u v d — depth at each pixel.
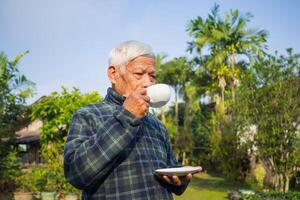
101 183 1.42
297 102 9.66
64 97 9.09
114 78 1.58
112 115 1.39
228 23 18.81
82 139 1.43
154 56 1.58
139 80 1.52
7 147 11.05
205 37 18.89
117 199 1.41
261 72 10.09
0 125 10.97
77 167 1.31
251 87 10.41
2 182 10.66
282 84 9.79
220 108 14.91
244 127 11.01
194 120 22.06
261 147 10.08
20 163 11.27
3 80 11.09
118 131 1.29
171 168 1.54
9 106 11.28
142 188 1.45
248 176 13.34
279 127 9.72
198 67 20.34
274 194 8.62
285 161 9.60
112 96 1.58
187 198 10.84
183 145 20.23
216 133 14.27
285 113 9.60
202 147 19.22
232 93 13.67
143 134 1.60
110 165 1.33
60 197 9.41
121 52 1.54
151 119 1.77
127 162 1.46
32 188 10.10
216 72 18.45
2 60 11.23
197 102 21.55
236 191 10.45
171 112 27.55
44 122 9.38
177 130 21.62
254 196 8.55
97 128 1.47
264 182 10.82
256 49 18.14
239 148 13.01
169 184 1.56
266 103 9.88
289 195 8.44
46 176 9.59
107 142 1.28
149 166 1.51
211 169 18.48
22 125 11.80
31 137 19.95
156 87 1.43
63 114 8.73
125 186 1.43
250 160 13.27
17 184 10.86
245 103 10.57
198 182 14.84
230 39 18.36
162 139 1.75
